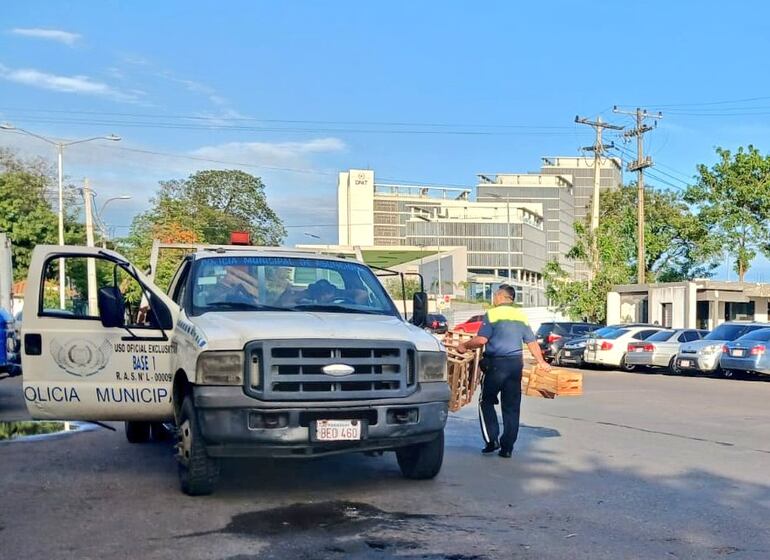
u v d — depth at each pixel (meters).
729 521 6.59
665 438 11.03
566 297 44.31
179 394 7.62
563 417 13.50
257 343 6.77
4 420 12.95
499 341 9.46
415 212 131.00
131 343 7.81
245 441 6.70
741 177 43.16
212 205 64.00
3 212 46.72
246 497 7.34
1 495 7.49
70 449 10.10
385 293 8.75
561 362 30.75
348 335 7.02
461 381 9.15
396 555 5.65
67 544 5.91
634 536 6.15
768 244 42.66
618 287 41.38
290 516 6.67
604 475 8.43
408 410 7.14
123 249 47.78
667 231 51.16
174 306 7.95
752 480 8.20
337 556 5.62
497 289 9.70
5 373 13.05
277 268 8.50
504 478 8.26
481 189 149.00
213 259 8.47
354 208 127.69
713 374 24.69
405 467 8.11
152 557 5.60
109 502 7.19
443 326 30.58
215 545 5.87
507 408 9.50
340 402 6.84
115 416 7.85
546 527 6.39
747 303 40.91
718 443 10.59
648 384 21.11
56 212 50.03
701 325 40.31
